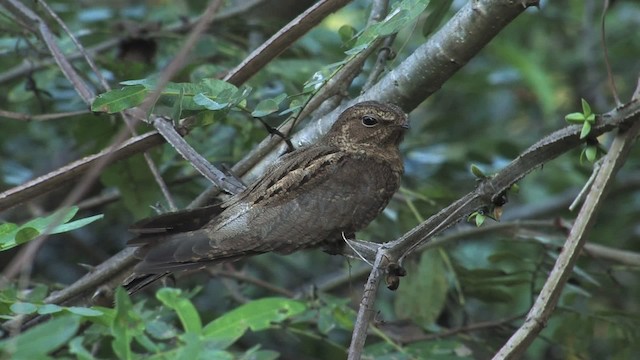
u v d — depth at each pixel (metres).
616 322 11.12
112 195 12.57
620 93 15.83
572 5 15.98
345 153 9.41
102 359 8.69
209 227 8.65
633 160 14.58
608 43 16.05
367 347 10.28
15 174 13.22
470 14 8.84
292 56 12.71
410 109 9.70
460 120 15.24
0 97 13.61
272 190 8.89
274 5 12.56
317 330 11.45
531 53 15.20
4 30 11.70
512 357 7.42
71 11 13.04
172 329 8.01
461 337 11.30
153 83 8.24
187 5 13.95
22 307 7.08
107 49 12.73
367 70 12.70
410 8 8.30
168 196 9.62
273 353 7.55
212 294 13.64
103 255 13.88
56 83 13.09
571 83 16.33
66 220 7.54
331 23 15.24
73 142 13.27
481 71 14.91
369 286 7.26
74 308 7.12
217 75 11.48
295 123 9.10
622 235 14.44
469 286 11.51
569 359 13.16
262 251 8.78
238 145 11.95
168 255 8.26
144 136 8.95
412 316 11.21
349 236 9.20
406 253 7.39
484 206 7.48
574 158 13.78
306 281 14.30
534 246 12.98
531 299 11.30
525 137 15.48
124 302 6.62
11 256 11.44
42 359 5.83
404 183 13.38
